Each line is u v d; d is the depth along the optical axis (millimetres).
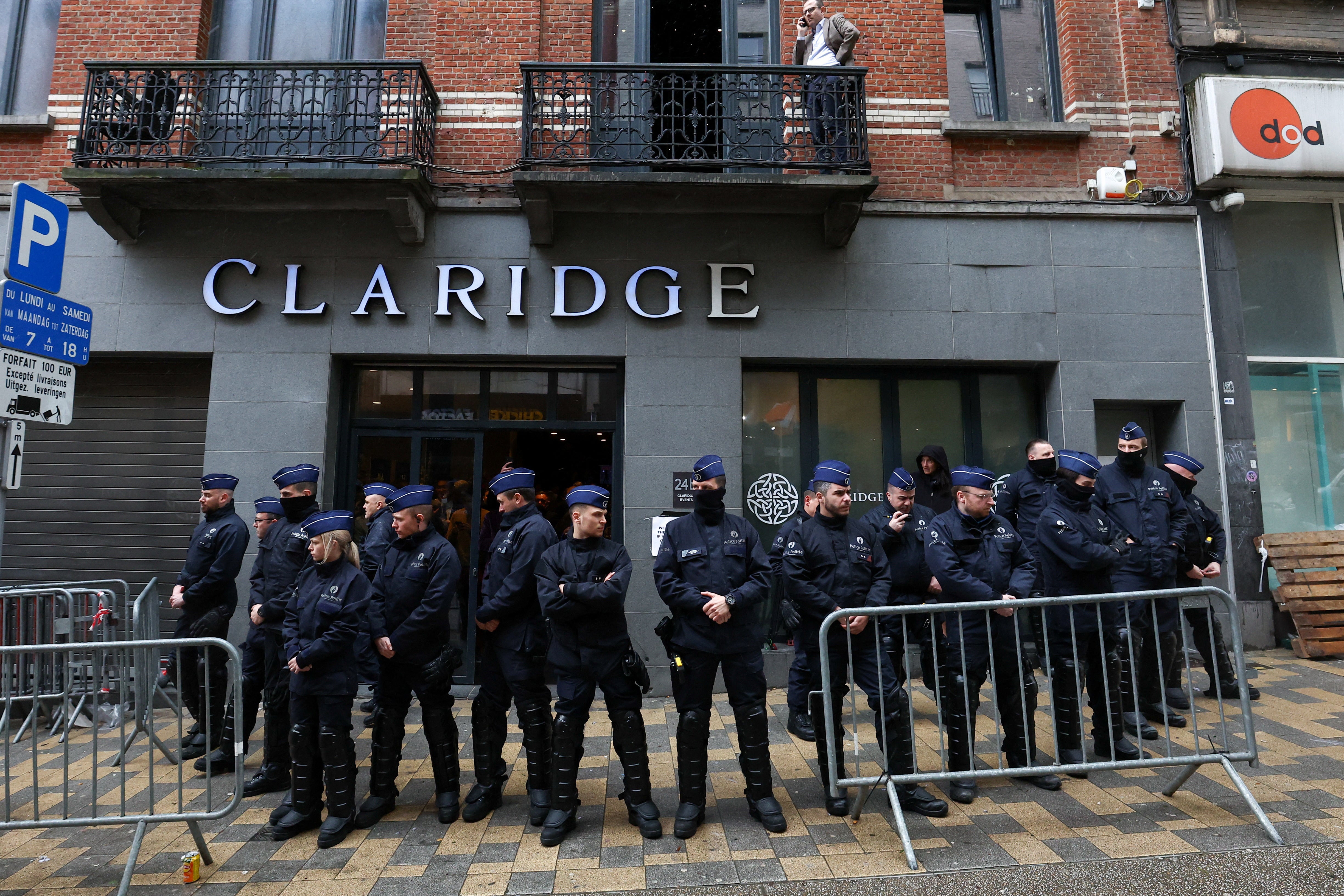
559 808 3670
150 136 6746
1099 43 7699
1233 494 7094
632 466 6809
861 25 7578
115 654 5336
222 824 3941
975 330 7105
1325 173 7188
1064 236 7262
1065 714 4336
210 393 6840
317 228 6965
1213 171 7172
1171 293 7250
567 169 6996
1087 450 7016
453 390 7191
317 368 6828
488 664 4105
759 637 3846
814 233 7094
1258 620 7000
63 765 4789
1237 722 5078
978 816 3822
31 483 7004
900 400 7344
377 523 5004
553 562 3768
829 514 4016
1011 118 7820
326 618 3672
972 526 4176
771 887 3195
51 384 4387
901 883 3195
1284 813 3740
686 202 6820
